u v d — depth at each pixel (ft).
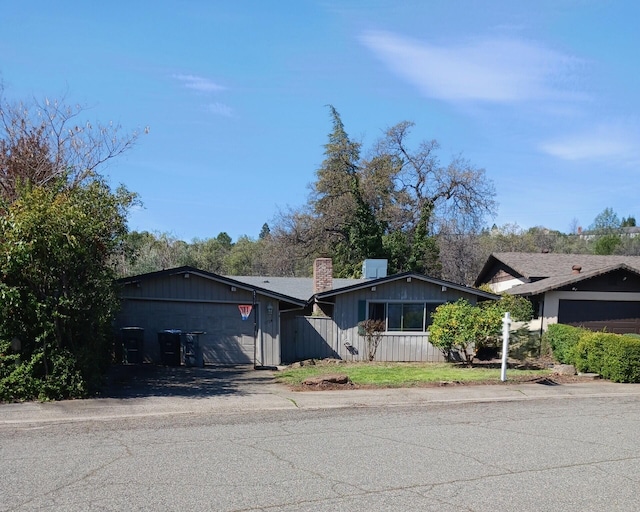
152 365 52.37
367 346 62.75
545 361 60.08
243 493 16.30
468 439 23.62
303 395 34.24
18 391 29.94
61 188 40.60
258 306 57.16
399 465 19.47
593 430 25.90
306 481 17.51
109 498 15.74
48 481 17.17
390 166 131.44
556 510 15.47
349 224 117.29
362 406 31.48
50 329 30.53
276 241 123.54
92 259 33.91
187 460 19.63
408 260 117.50
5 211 32.09
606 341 43.24
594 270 65.72
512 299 66.39
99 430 24.38
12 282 30.27
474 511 15.28
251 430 24.72
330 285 71.77
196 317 56.39
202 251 169.17
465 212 125.39
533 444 22.93
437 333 51.96
